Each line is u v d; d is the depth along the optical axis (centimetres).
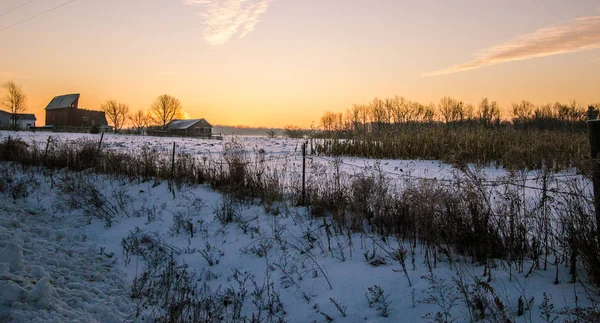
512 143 1736
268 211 850
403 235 637
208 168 1191
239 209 889
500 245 520
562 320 352
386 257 567
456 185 606
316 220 777
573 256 420
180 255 709
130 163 1314
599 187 409
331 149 2200
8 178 1242
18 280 436
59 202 1037
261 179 1024
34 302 400
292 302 507
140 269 648
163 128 8038
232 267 645
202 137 5744
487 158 1622
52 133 4872
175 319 448
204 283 571
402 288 472
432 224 575
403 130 2225
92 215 946
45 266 538
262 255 664
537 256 475
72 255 651
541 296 400
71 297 453
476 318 382
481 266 500
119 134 6016
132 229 852
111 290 525
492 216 551
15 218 821
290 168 1204
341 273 545
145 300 514
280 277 580
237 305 510
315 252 638
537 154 692
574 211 440
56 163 1494
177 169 1214
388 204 699
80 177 1223
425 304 428
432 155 1878
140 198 1045
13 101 7225
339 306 463
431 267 512
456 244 554
